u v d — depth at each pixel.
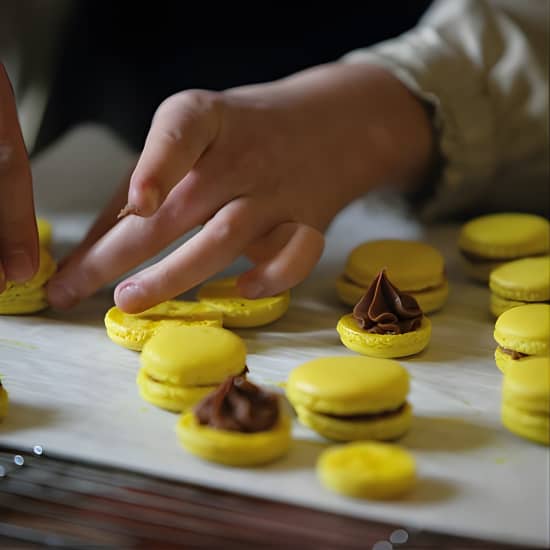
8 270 0.74
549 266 0.80
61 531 0.61
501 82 0.92
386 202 0.96
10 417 0.69
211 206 0.79
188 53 1.07
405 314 0.75
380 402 0.67
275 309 0.78
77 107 1.03
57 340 0.77
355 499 0.64
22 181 0.75
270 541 0.60
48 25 0.99
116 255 0.79
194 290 0.82
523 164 0.93
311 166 0.84
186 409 0.69
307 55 1.10
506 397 0.68
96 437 0.68
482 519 0.63
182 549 0.60
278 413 0.67
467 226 0.85
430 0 1.10
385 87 0.91
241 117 0.82
